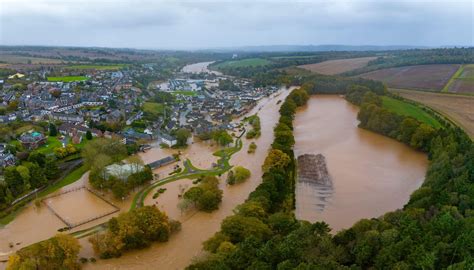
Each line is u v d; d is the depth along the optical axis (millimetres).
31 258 126875
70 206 184375
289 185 194750
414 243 109250
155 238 149875
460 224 115000
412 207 143000
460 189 147250
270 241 115438
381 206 184500
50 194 197250
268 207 158375
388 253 104750
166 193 198875
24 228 163625
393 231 114812
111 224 144625
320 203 185625
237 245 124188
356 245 115875
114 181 195250
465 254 101375
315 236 122875
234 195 195250
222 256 116938
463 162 183750
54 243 131125
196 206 181250
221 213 176375
